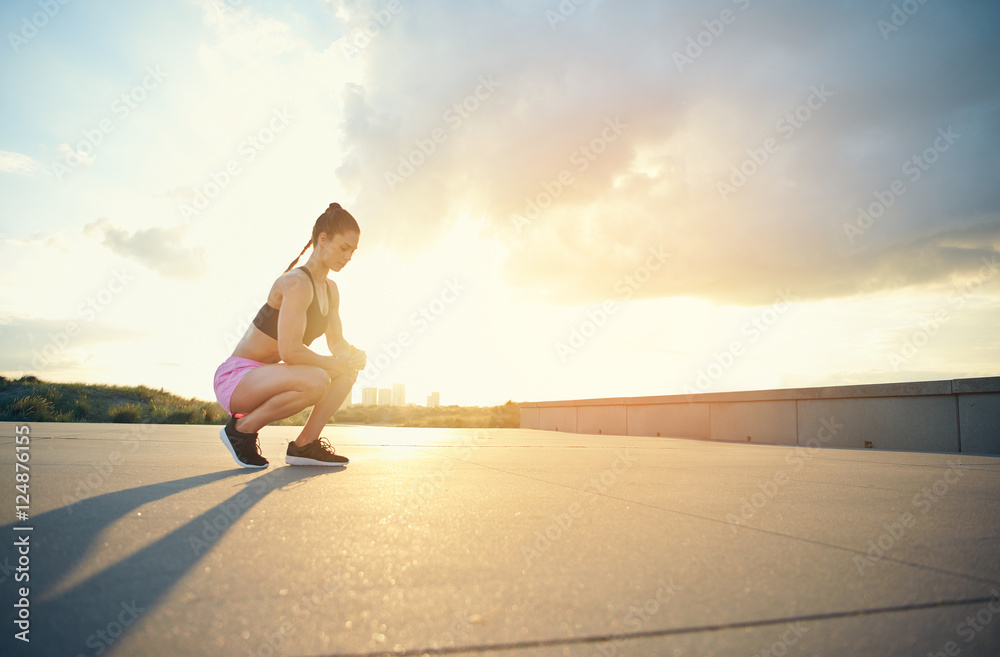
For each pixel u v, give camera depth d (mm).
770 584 1310
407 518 1936
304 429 3443
